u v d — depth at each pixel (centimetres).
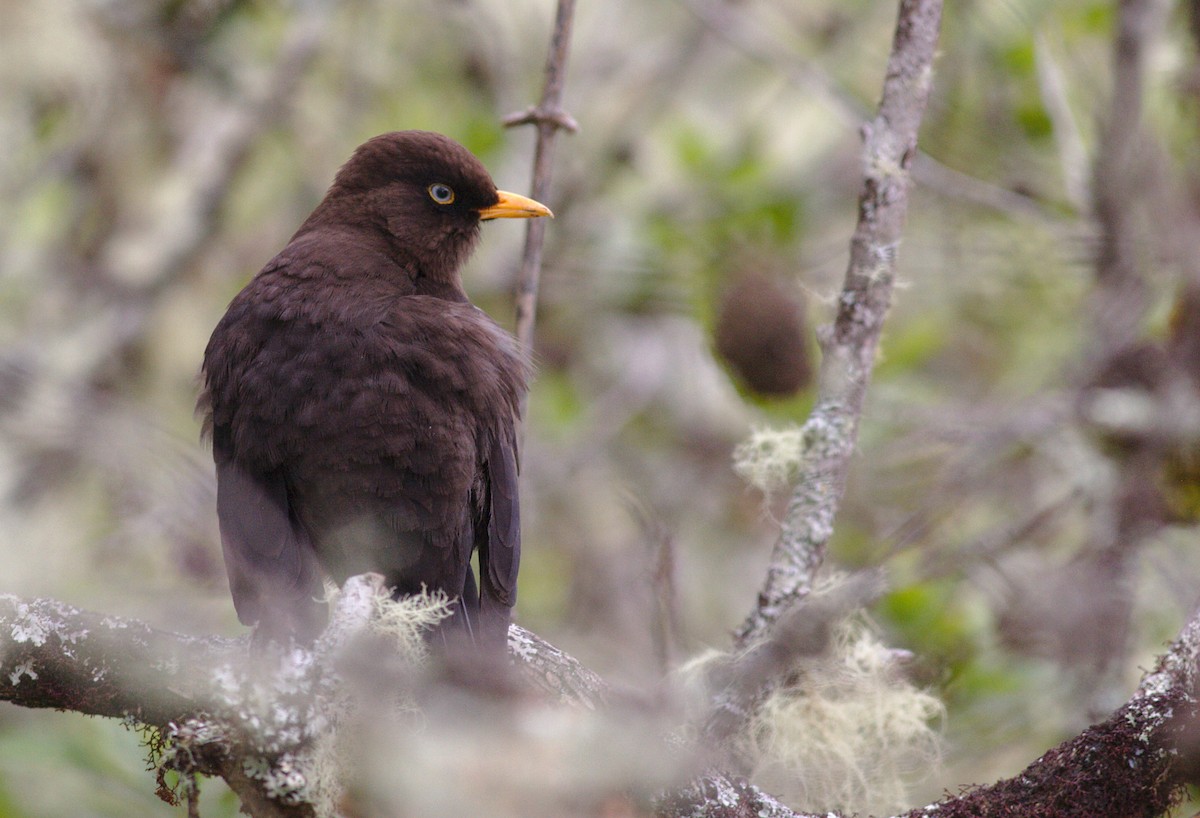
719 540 1315
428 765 684
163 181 1473
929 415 1129
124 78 1467
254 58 1484
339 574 821
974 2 1330
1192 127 1203
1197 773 696
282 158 1519
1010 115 1325
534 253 966
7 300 1392
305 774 654
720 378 1292
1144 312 1123
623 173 1483
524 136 1496
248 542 799
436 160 949
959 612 1055
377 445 800
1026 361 1294
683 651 986
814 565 807
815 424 824
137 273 1440
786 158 1502
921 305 1330
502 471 859
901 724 779
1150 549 1070
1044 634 1033
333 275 868
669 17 1563
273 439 805
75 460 1127
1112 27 1262
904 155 826
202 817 994
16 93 1439
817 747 771
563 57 980
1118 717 702
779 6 1541
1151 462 1070
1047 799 699
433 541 812
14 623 684
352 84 1503
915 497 1114
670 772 708
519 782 695
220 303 1469
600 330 1484
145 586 1064
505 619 788
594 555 1266
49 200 1448
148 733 725
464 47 1506
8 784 980
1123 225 1148
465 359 833
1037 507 1128
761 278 1113
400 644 704
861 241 827
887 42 1516
